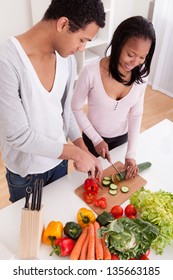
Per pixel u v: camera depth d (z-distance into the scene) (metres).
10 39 0.87
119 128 1.51
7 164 1.17
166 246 1.00
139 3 3.25
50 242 0.96
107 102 1.34
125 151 1.41
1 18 2.39
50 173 1.27
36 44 0.89
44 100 0.99
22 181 1.23
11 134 0.90
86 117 1.43
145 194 1.03
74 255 0.91
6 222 1.03
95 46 3.15
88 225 1.00
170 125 1.58
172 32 3.00
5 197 2.05
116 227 0.89
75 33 0.82
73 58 1.10
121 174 1.22
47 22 0.83
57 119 1.11
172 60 3.15
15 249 0.96
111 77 1.26
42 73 0.95
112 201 1.13
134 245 0.89
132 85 1.30
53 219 1.05
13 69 0.85
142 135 1.49
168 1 2.89
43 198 1.12
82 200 1.13
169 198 1.02
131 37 1.08
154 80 3.41
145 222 0.92
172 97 3.35
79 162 1.01
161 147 1.42
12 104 0.87
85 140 1.66
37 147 0.96
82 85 1.33
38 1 2.33
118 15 3.29
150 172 1.29
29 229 0.88
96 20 0.80
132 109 1.42
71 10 0.77
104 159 1.34
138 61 1.13
